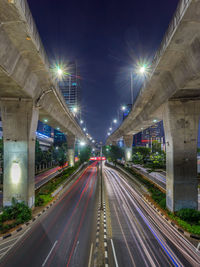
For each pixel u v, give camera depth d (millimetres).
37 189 27953
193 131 15602
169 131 16000
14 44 10109
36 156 46844
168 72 13398
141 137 170625
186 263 8703
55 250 9898
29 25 9031
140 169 43125
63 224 13594
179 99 15672
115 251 9758
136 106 24406
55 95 19188
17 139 16297
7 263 8766
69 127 37969
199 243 10781
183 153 15539
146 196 21906
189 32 8758
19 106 16250
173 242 10836
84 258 9102
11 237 11516
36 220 14461
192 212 14125
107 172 48156
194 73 10430
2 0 7016
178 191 15352
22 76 12734
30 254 9539
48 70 13930
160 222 14008
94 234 11875
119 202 19797
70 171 40969
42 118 25188
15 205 14852
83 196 22562
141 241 10922
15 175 16141
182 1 7703
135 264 8570
